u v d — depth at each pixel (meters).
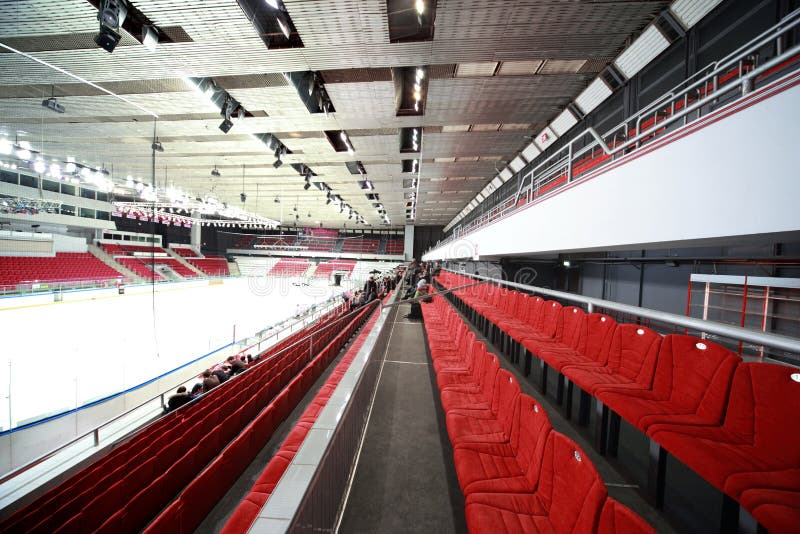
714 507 1.32
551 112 5.40
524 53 3.73
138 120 5.83
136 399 4.41
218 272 23.53
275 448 2.37
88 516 1.68
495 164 8.65
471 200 13.84
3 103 5.27
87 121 5.95
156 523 1.38
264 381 3.42
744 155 1.37
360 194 12.82
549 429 1.12
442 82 4.53
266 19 3.22
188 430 2.39
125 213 14.40
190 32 3.40
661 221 1.83
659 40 3.56
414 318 6.61
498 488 1.17
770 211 1.26
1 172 11.07
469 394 1.99
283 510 0.70
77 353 5.89
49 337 7.09
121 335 7.55
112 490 1.80
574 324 2.36
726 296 3.23
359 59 3.80
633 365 1.72
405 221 22.22
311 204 16.03
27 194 11.92
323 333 5.23
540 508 1.07
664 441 1.17
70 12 3.17
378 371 2.89
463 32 3.39
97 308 10.59
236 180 10.82
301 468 0.88
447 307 4.54
